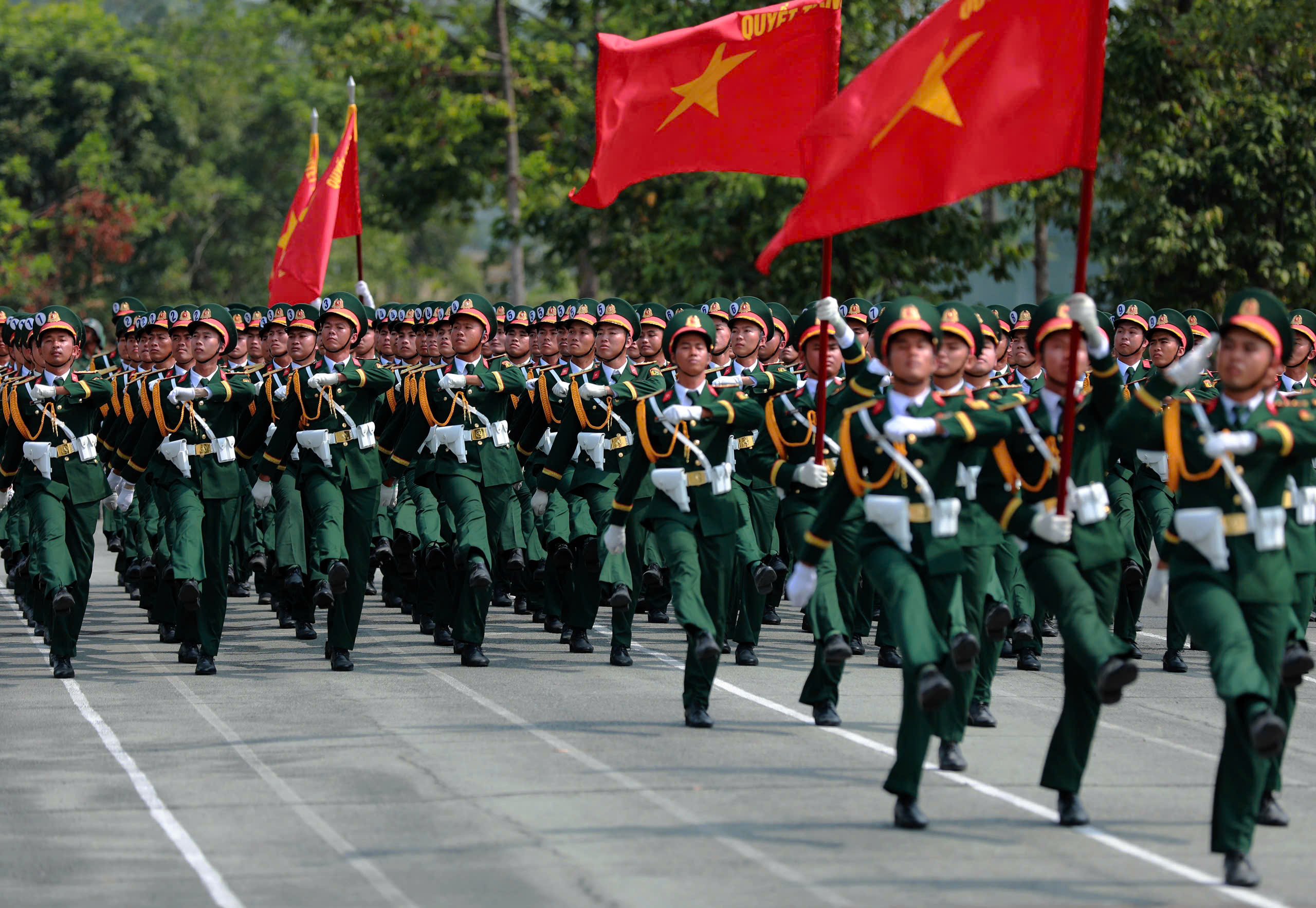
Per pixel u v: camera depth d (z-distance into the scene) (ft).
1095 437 73.20
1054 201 254.47
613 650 114.11
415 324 139.85
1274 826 72.28
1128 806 74.90
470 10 388.78
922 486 71.05
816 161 78.89
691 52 100.17
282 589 133.28
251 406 133.90
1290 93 225.76
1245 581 66.44
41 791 77.46
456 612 121.19
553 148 379.55
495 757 84.02
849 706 98.07
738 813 72.90
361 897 61.46
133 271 531.50
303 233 151.43
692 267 255.09
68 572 106.73
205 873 64.54
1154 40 223.10
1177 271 235.81
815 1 97.66
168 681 107.55
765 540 126.00
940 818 72.43
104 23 527.40
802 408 92.68
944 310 81.56
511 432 121.29
